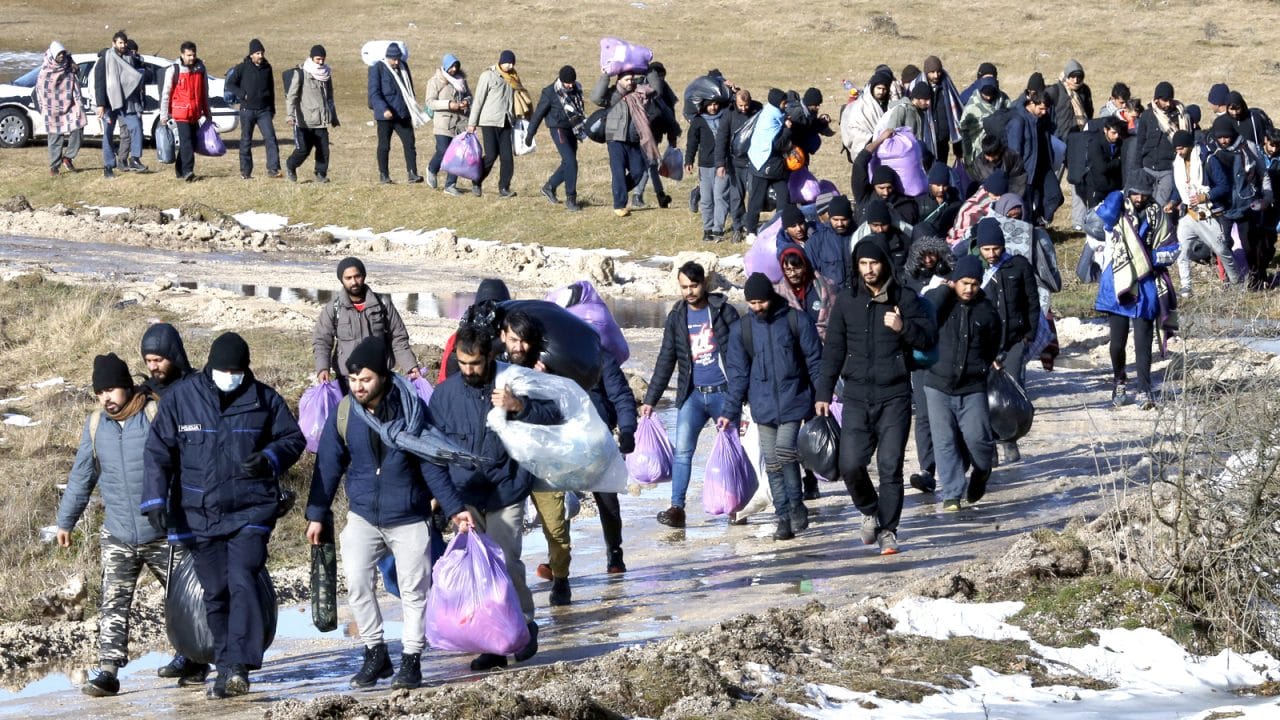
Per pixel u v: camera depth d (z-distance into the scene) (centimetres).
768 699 1533
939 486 2728
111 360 1802
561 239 5475
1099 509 2467
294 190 6316
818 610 1875
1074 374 3666
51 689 1862
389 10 12438
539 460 1839
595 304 2419
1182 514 1836
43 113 6725
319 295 4788
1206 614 1762
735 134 5012
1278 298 4100
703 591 2131
